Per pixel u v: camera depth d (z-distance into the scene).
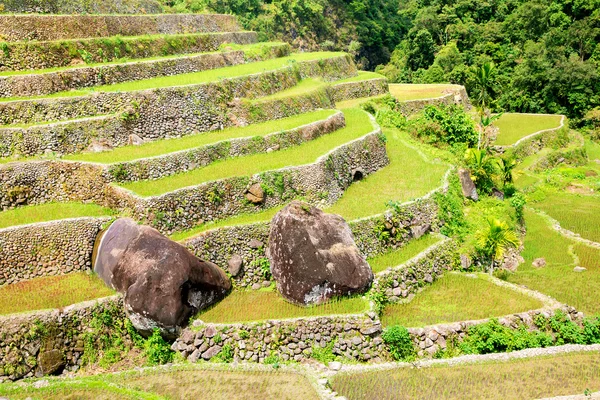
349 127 37.62
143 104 30.77
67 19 34.41
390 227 28.48
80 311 21.61
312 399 19.11
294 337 22.16
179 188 26.16
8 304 21.78
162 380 20.30
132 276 22.14
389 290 25.59
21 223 24.17
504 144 52.53
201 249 24.78
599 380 20.62
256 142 31.34
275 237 24.78
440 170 35.59
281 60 45.91
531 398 19.42
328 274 23.55
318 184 29.50
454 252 29.70
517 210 36.16
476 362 21.89
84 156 27.91
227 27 49.59
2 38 31.56
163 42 38.69
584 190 45.38
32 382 19.83
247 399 19.14
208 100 33.38
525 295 26.38
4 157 26.73
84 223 24.95
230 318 22.80
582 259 31.72
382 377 20.75
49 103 28.75
